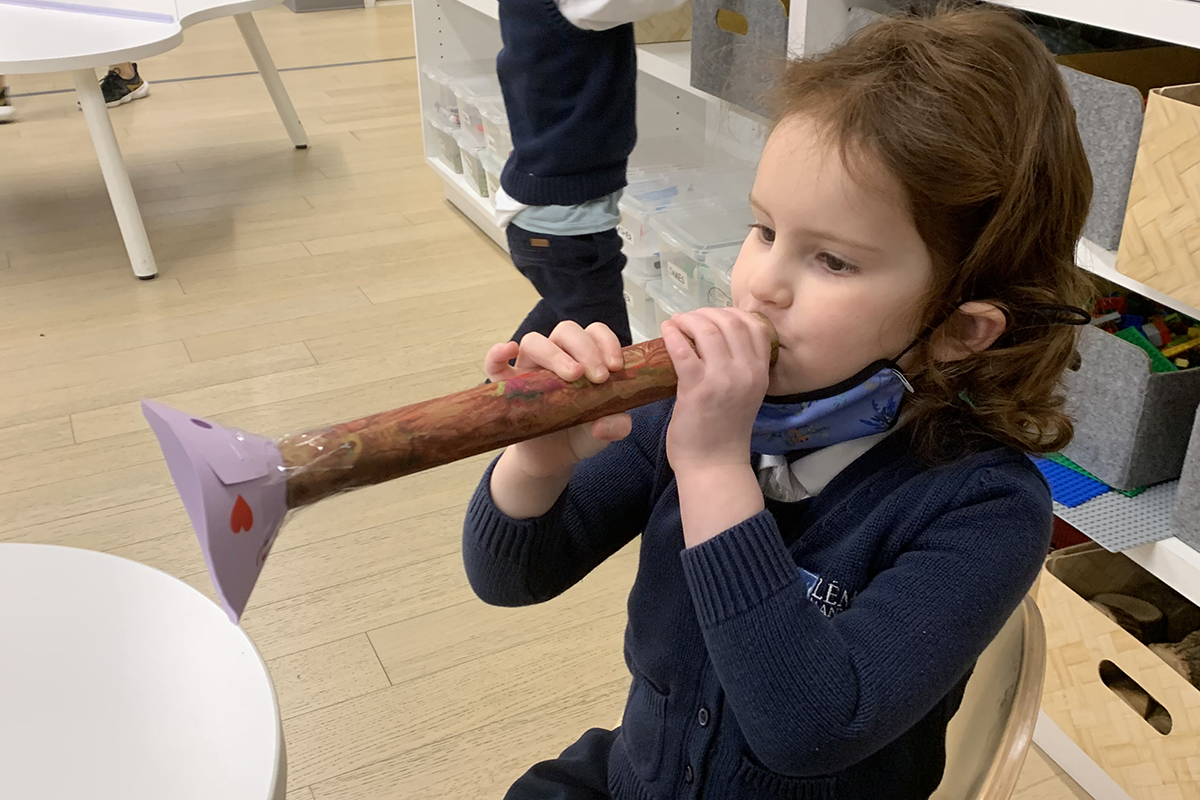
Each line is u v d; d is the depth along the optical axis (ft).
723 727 2.39
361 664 4.97
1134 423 3.81
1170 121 3.32
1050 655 4.35
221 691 2.39
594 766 2.86
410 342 7.64
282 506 1.72
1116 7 3.38
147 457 6.31
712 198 6.73
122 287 8.43
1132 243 3.56
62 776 2.18
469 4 8.68
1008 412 2.23
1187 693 3.84
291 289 8.43
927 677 1.99
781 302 2.12
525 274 5.60
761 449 2.34
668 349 2.04
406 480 6.21
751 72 4.97
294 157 11.29
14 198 10.11
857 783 2.35
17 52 7.51
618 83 4.92
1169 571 3.77
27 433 6.53
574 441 2.35
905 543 2.20
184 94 13.29
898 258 2.05
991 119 2.02
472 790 4.38
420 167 11.07
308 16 17.31
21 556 2.76
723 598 2.02
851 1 4.59
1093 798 4.33
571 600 5.37
